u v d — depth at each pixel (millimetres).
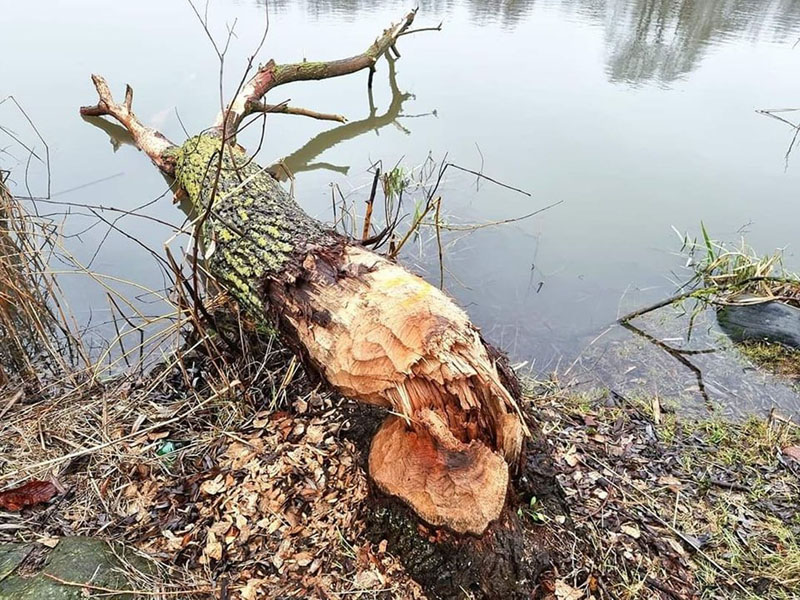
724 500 1271
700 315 1957
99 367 1567
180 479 1198
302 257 1232
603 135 3164
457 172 2721
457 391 981
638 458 1366
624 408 1556
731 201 2580
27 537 1073
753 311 1938
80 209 2291
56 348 1654
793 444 1446
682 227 2402
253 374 1477
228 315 1639
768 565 1133
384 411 1203
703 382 1672
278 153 2906
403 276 1117
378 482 1061
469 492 1004
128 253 2107
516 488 1118
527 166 2814
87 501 1154
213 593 1004
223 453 1255
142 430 1322
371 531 1074
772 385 1663
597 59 4406
